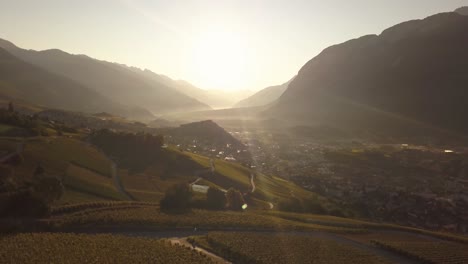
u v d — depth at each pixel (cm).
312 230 12544
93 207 11244
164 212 11906
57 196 10656
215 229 11231
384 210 19912
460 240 13462
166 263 7900
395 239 12762
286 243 10469
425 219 18938
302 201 17288
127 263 7675
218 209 13925
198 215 12119
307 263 9050
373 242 11756
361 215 19000
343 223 14275
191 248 9312
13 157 13262
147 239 9325
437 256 10775
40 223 9288
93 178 14350
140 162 18925
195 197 14162
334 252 10175
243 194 18275
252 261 8812
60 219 9725
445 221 18688
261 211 14850
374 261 9781
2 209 9288
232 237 10331
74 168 14725
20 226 8981
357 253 10325
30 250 7600
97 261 7550
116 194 13388
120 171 16788
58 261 7306
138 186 15238
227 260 8850
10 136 16962
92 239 8731
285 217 14250
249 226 11794
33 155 14300
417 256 10531
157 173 18050
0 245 7681
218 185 18825
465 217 19088
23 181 11175
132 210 11575
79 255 7706
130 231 10106
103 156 18425
